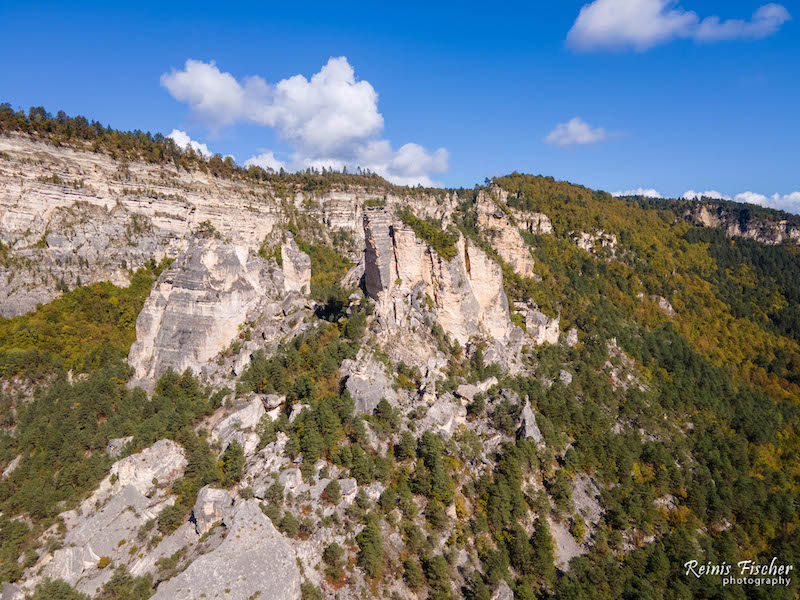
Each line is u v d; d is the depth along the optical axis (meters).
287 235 168.12
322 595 60.72
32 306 106.44
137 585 60.53
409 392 91.50
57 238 116.38
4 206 113.06
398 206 185.88
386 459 77.56
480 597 65.88
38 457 76.25
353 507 69.00
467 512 78.00
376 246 102.00
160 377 100.38
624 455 99.50
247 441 79.81
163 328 104.31
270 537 61.53
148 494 73.88
